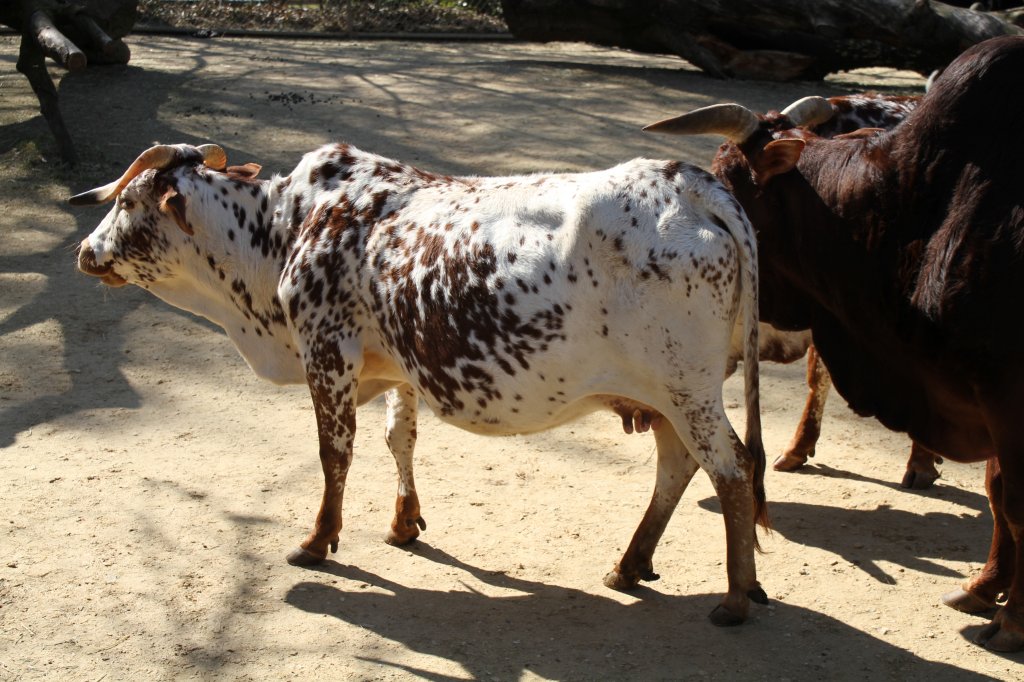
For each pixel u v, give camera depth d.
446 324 4.12
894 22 12.92
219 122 11.12
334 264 4.46
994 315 3.85
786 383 6.69
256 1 17.62
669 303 3.78
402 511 4.77
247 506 5.10
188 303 5.15
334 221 4.52
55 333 7.03
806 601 4.36
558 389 4.02
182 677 3.82
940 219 4.10
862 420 6.23
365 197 4.52
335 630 4.13
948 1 15.20
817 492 5.41
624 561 4.43
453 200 4.31
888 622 4.21
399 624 4.18
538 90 12.85
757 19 13.45
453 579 4.52
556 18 14.12
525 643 4.05
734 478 3.91
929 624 4.20
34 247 8.33
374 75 13.52
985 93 4.07
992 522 5.08
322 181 4.68
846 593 4.43
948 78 4.19
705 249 3.75
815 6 13.23
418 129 11.08
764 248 4.79
